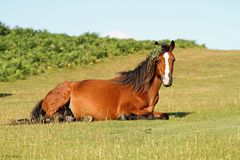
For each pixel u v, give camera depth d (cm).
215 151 1133
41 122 1667
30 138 1346
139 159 1086
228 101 2245
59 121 1675
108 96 1684
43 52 4644
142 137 1324
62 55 4544
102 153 1137
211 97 2606
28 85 3631
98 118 1684
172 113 1883
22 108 2380
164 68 1642
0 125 1625
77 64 4400
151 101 1694
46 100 1695
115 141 1282
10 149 1219
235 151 1133
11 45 4753
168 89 3225
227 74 3906
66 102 1691
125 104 1683
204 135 1305
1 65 4103
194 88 3250
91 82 1706
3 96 3045
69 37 5219
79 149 1194
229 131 1351
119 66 4403
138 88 1688
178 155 1106
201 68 4153
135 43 5003
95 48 4791
